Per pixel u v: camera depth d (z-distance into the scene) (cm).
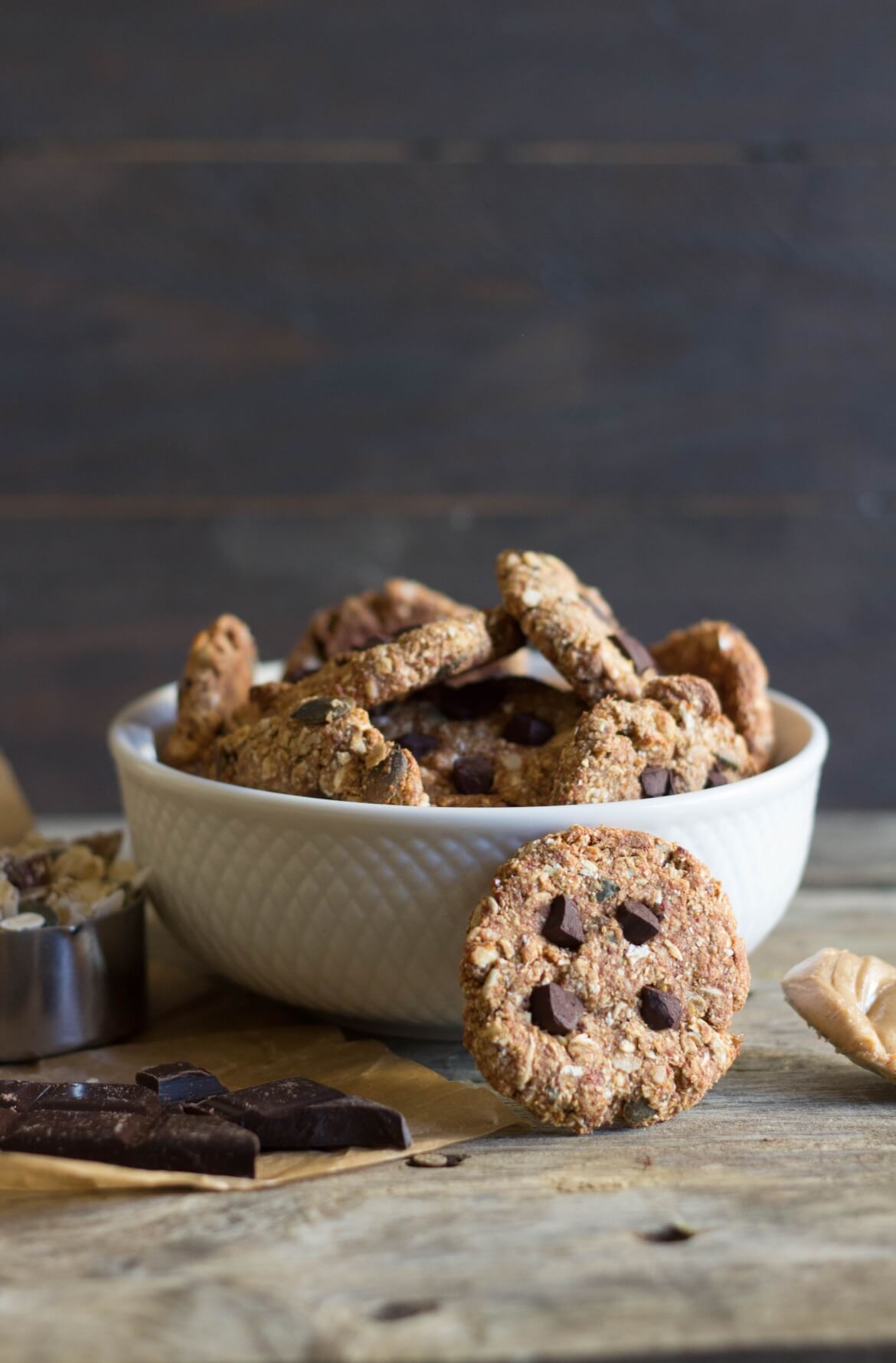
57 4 112
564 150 118
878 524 126
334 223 118
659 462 123
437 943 72
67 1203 67
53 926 75
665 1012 70
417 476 122
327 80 116
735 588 126
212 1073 73
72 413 119
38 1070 74
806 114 119
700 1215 67
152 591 123
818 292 121
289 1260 65
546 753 75
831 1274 64
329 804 71
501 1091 69
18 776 126
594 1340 62
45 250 116
